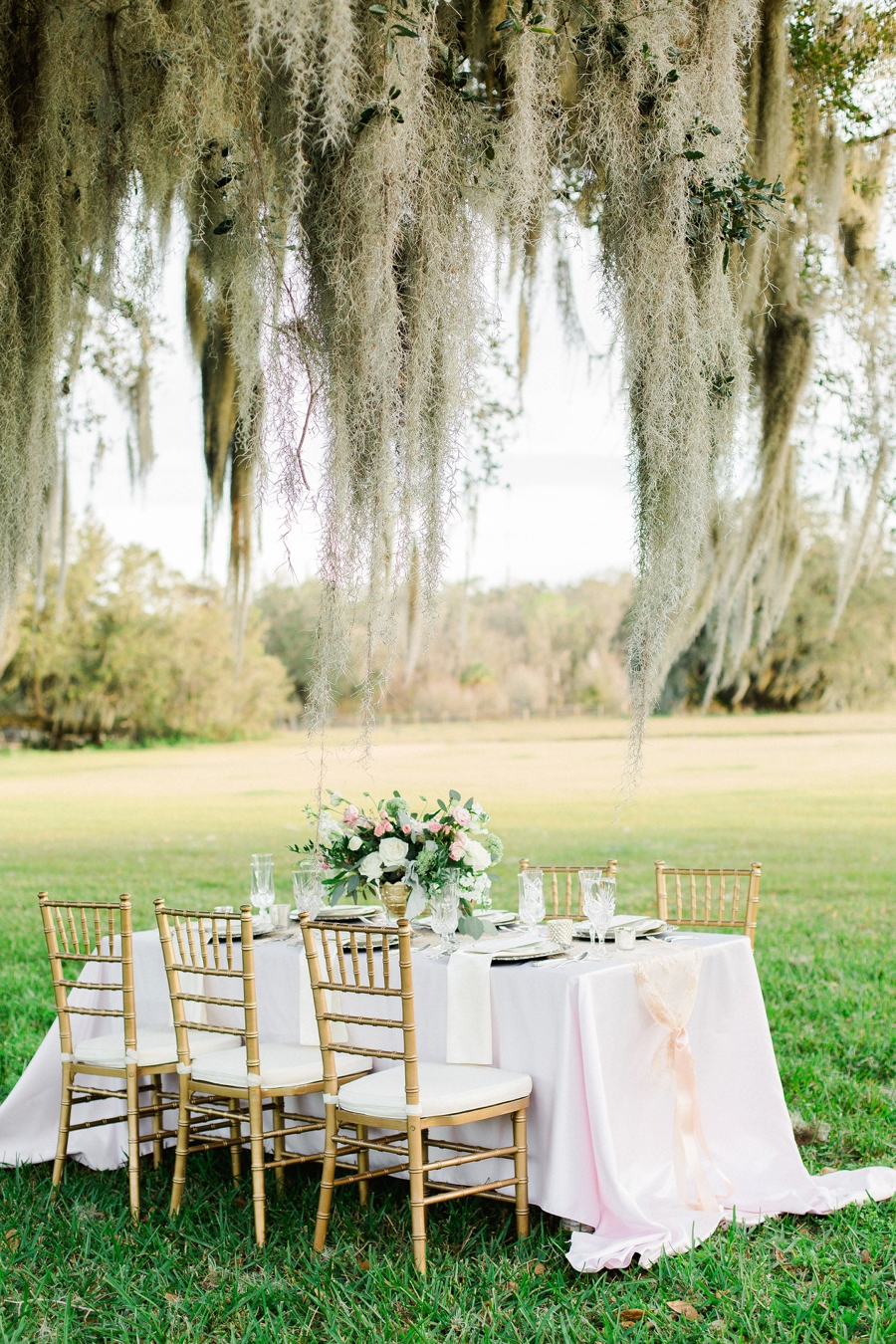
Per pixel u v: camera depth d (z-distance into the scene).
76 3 3.21
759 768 22.09
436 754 26.81
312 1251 3.12
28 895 10.87
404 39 2.82
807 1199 3.38
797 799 18.92
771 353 5.84
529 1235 3.16
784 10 4.52
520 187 3.06
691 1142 3.31
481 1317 2.72
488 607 31.55
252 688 32.41
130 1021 3.56
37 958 7.70
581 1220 3.03
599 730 28.59
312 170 3.02
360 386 3.07
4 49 3.31
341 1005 3.65
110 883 11.63
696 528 3.41
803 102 5.25
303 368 3.15
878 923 9.02
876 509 6.88
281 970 3.76
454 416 3.25
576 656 31.06
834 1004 6.13
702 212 3.35
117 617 31.86
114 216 3.64
